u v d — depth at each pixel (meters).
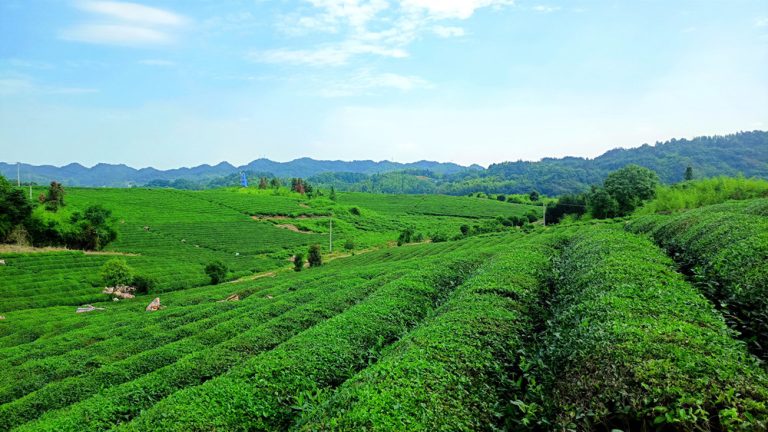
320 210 150.25
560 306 14.66
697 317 10.00
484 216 152.62
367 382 10.10
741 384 6.93
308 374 14.08
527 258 22.17
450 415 8.77
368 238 120.00
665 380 7.27
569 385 8.51
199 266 81.88
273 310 26.84
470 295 16.17
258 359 15.03
